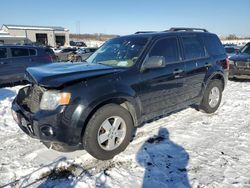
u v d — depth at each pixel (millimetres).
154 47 4066
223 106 5887
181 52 4520
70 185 2920
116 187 2861
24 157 3557
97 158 3369
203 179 2969
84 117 3078
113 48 4418
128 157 3494
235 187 2812
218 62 5301
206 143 3895
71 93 3025
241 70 8922
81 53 21266
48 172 3176
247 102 6211
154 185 2881
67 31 54469
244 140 3994
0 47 9281
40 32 51125
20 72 9680
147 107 3906
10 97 7375
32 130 3197
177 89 4375
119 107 3451
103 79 3326
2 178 3072
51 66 3854
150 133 4281
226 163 3301
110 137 3412
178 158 3455
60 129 3010
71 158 3484
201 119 4984
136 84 3650
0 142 4090
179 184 2885
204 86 4988
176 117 5086
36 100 3311
